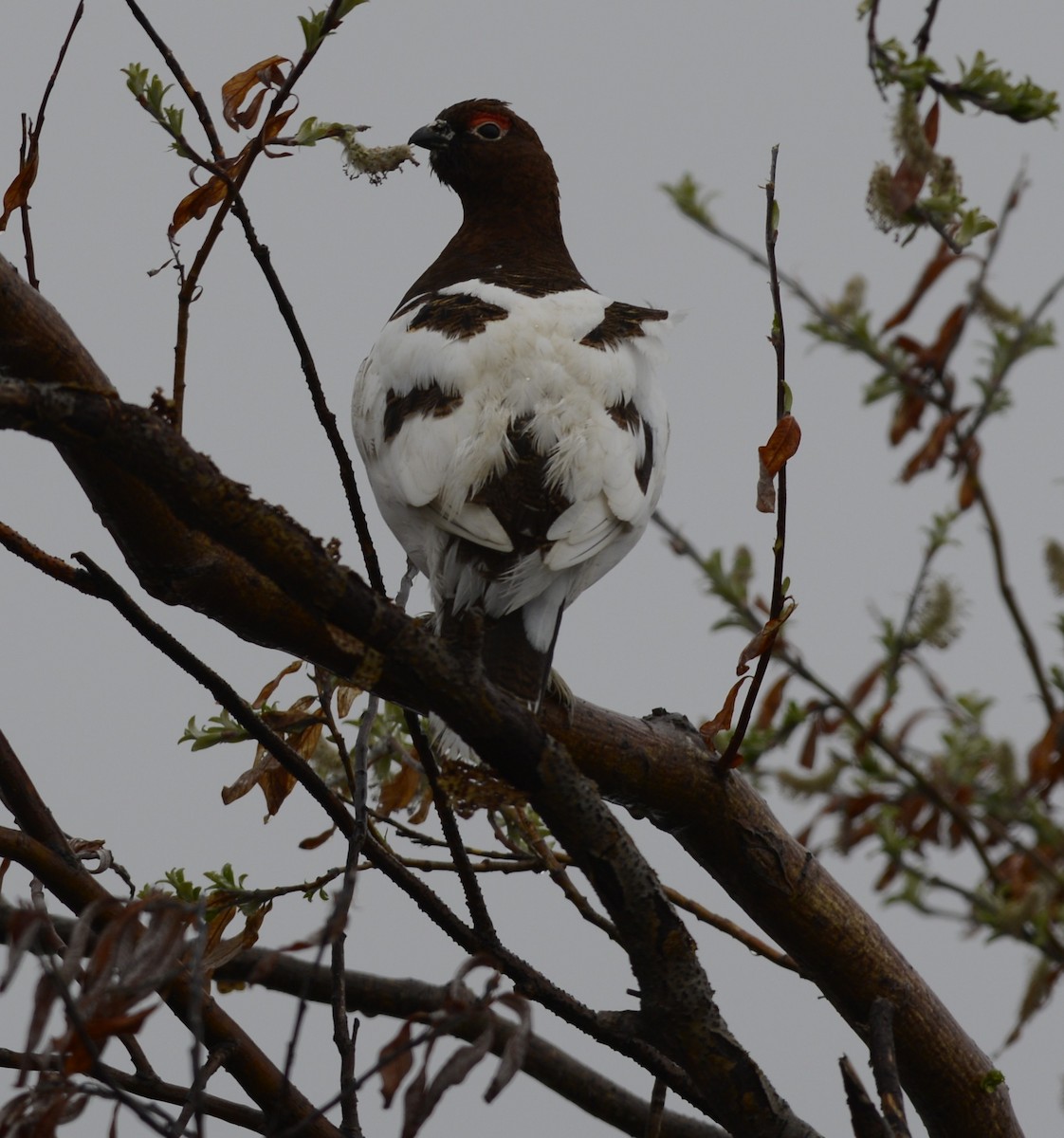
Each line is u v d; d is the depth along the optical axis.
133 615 7.18
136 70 6.91
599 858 7.07
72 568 7.09
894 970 8.77
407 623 6.65
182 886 8.36
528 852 9.02
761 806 8.73
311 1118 5.65
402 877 7.53
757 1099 7.28
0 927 7.22
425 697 6.77
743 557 11.35
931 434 10.43
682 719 8.80
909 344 10.26
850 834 10.81
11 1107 4.98
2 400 5.84
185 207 6.94
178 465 6.17
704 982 7.27
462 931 7.53
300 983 9.55
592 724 8.56
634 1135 9.59
